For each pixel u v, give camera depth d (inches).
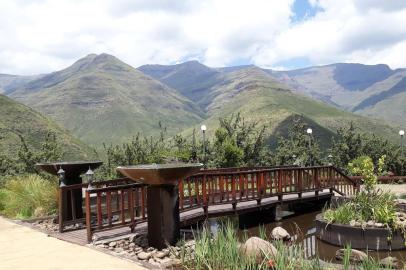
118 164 895.7
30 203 495.8
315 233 429.4
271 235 391.5
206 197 438.6
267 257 245.4
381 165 423.8
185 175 312.7
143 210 371.6
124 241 327.6
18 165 931.3
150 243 312.2
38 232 370.9
